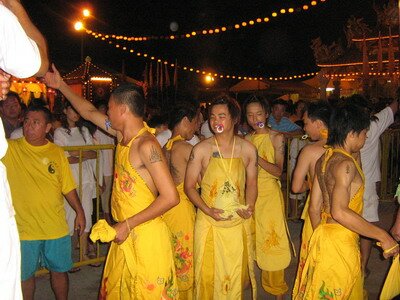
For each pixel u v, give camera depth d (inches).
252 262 156.3
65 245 157.5
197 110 177.6
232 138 153.1
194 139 199.2
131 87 123.6
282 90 861.8
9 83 74.3
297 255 232.2
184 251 168.7
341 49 884.6
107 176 254.4
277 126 315.3
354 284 129.0
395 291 128.8
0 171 70.0
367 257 198.2
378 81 805.2
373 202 203.3
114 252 130.3
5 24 67.0
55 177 154.6
